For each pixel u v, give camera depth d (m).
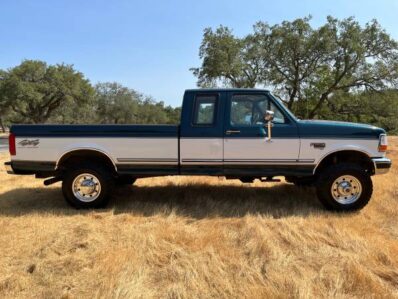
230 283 3.32
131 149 5.58
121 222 5.02
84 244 4.18
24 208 5.78
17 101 41.59
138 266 3.63
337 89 30.03
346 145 5.43
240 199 6.19
